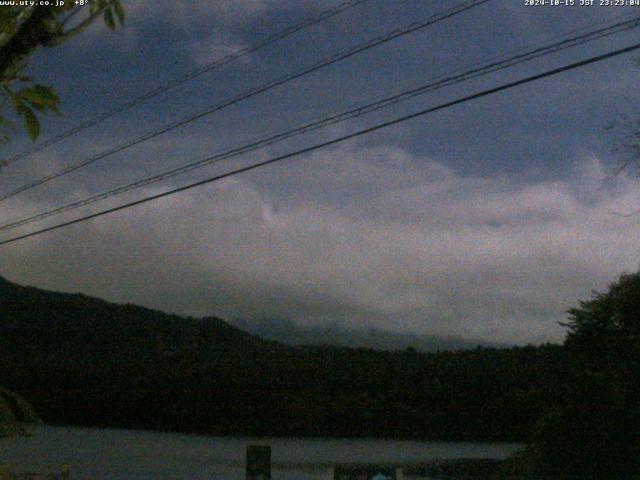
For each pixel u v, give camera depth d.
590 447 18.48
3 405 8.71
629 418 18.45
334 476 13.77
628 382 19.23
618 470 18.23
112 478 21.73
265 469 12.93
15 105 4.97
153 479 21.88
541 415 20.88
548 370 29.31
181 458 29.50
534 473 19.17
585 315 22.09
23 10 5.28
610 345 21.23
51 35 5.30
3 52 5.18
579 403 18.94
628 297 21.62
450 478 20.84
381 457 29.88
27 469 22.00
